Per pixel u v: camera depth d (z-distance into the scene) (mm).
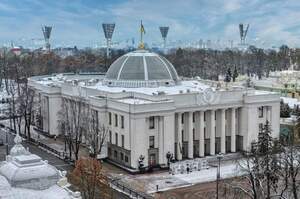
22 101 181375
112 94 138125
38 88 180125
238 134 146750
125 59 155875
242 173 114750
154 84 150375
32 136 172000
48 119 170625
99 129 135875
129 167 127500
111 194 86375
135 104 124938
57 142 161875
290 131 152500
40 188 49125
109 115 137000
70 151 134875
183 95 134375
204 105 137625
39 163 50750
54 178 50312
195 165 126125
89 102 144500
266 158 91375
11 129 182000
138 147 126250
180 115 134875
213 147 141250
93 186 79188
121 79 152625
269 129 128500
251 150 112750
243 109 144750
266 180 89562
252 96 143500
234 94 142875
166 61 160375
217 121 142750
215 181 116188
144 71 151125
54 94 168500
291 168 83125
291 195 89312
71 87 160375
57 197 47656
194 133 139500
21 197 45594
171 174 123312
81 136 143125
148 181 116875
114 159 135250
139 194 105750
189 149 137000
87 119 142000
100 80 175500
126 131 128250
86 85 162125
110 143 136625
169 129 130625
